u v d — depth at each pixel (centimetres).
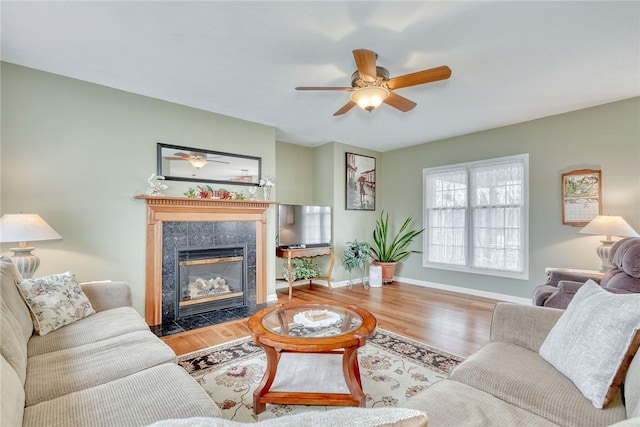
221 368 230
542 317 163
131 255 310
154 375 138
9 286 170
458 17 198
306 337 180
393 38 222
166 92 315
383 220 588
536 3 185
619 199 337
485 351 157
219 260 363
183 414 114
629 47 232
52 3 185
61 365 146
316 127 434
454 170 487
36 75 268
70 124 282
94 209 292
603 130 348
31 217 232
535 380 127
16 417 97
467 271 467
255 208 388
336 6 189
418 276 532
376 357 248
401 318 346
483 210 451
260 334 182
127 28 211
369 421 48
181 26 209
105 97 300
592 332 124
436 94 321
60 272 276
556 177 383
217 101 338
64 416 110
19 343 141
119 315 213
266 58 250
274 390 188
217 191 360
